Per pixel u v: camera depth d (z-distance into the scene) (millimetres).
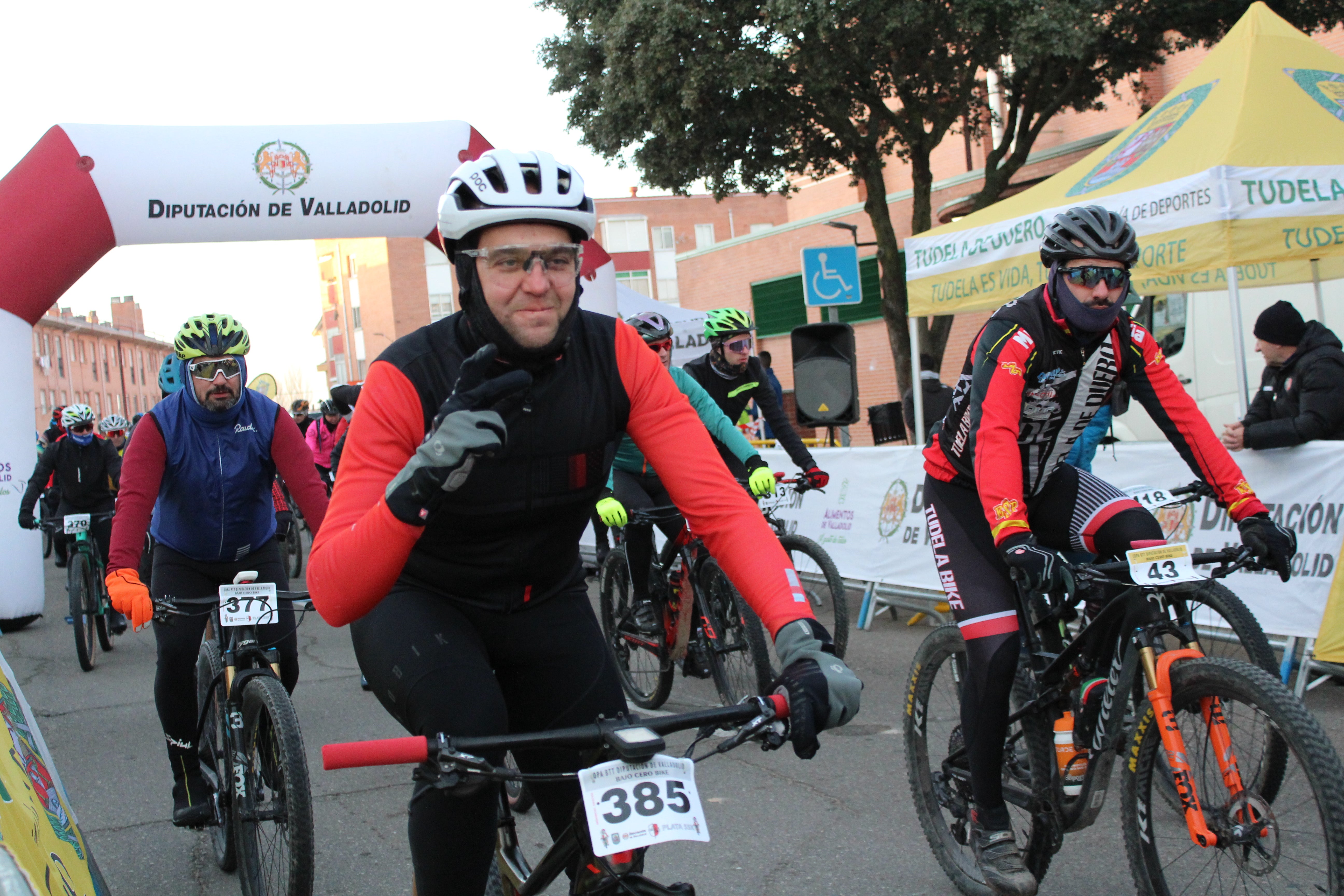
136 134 7426
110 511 7949
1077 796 2652
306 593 3178
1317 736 2078
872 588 6559
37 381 59906
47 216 7219
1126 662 2490
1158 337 9953
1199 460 2766
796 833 3480
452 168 8141
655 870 3260
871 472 6738
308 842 2502
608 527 6105
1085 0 10984
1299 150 5152
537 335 1767
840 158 14266
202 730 3490
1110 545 2752
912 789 3117
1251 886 2391
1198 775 2387
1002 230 6199
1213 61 5852
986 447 2598
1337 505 4340
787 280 21219
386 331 47406
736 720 1661
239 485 3572
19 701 1864
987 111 16359
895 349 14070
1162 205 5262
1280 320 5016
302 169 7742
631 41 12383
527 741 1593
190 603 3127
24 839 1321
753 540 1831
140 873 3447
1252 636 3266
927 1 11516
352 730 5047
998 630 2715
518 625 2037
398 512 1542
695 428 1976
